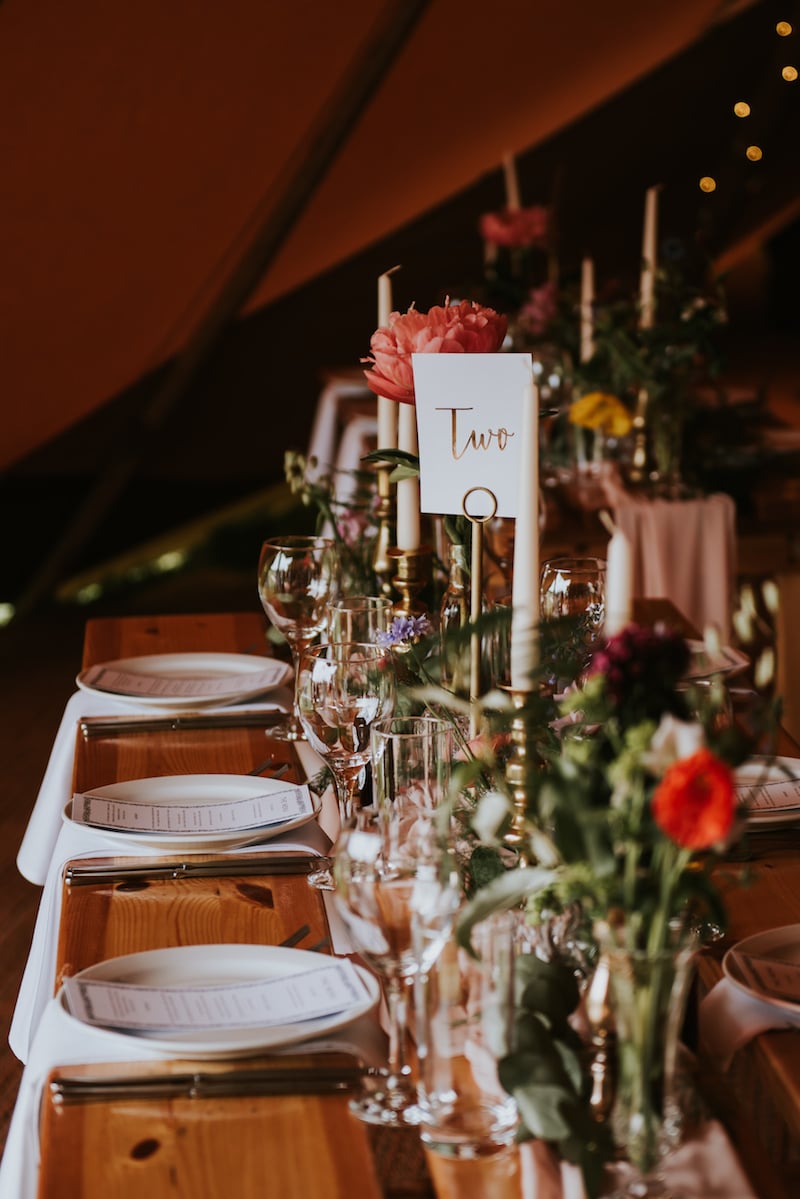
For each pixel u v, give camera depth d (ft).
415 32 15.78
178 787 5.82
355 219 20.33
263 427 24.94
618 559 3.05
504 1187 3.26
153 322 18.61
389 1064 3.72
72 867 5.06
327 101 15.48
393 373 5.16
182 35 12.89
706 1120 3.45
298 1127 3.49
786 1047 3.87
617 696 2.95
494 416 4.84
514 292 13.47
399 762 4.62
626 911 2.90
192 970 4.19
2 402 18.65
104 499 21.18
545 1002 3.49
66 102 13.26
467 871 4.06
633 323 12.02
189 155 15.25
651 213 12.06
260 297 21.57
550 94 19.21
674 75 21.95
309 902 4.83
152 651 8.50
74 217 15.30
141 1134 3.46
